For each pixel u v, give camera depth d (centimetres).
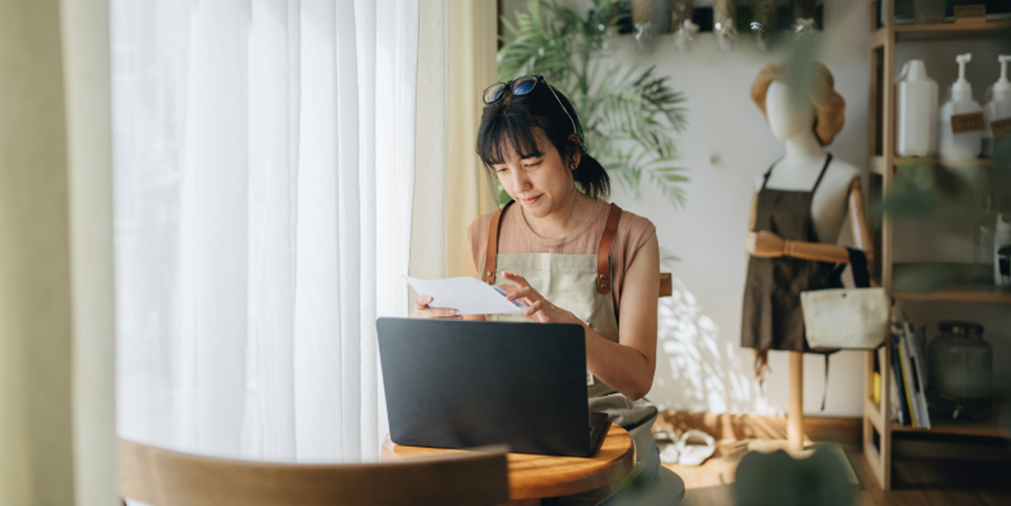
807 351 261
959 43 267
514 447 105
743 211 297
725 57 291
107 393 64
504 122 140
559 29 302
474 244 163
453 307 124
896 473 265
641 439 136
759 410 302
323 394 120
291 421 108
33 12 57
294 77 111
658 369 310
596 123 294
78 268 63
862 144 282
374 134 142
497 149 142
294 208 110
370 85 141
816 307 251
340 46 125
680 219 302
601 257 147
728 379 304
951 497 245
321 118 120
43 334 58
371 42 141
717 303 302
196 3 98
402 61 167
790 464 25
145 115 86
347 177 126
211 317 97
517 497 97
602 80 302
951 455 278
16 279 58
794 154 266
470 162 203
